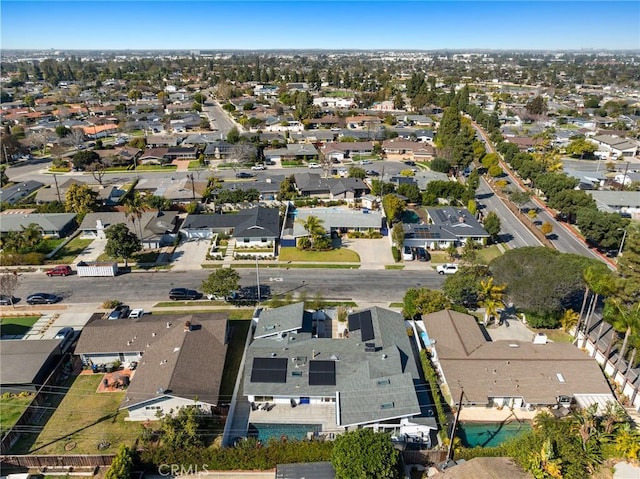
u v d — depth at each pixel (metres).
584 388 43.47
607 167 128.50
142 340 49.56
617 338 50.72
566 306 58.72
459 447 37.78
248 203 99.44
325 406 43.50
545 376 44.53
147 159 132.75
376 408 39.75
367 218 85.88
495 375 44.59
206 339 48.88
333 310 58.84
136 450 36.56
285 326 51.06
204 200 99.56
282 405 43.50
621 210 96.81
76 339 53.47
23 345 48.62
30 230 77.06
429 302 56.06
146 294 64.62
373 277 69.81
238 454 36.53
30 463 36.84
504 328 56.53
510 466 35.62
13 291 62.00
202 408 41.81
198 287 66.44
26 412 41.34
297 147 142.38
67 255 76.38
